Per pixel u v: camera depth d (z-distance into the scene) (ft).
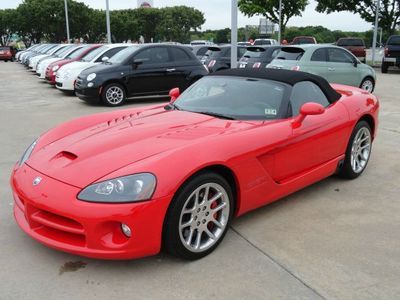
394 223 12.44
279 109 12.90
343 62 38.68
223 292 9.09
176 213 9.56
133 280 9.52
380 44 166.20
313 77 14.57
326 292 9.10
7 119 29.43
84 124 13.12
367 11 93.91
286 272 9.83
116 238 9.28
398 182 15.90
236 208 11.35
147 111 14.10
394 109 31.99
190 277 9.63
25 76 69.87
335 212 13.16
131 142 10.70
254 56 43.47
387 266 10.11
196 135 10.87
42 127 26.63
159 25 226.58
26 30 193.26
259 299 8.86
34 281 9.50
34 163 10.76
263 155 11.55
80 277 9.64
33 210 9.97
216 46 53.01
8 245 11.03
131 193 9.04
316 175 13.87
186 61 38.42
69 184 9.48
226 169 10.64
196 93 14.51
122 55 37.42
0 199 14.14
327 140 13.99
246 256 10.53
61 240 9.68
